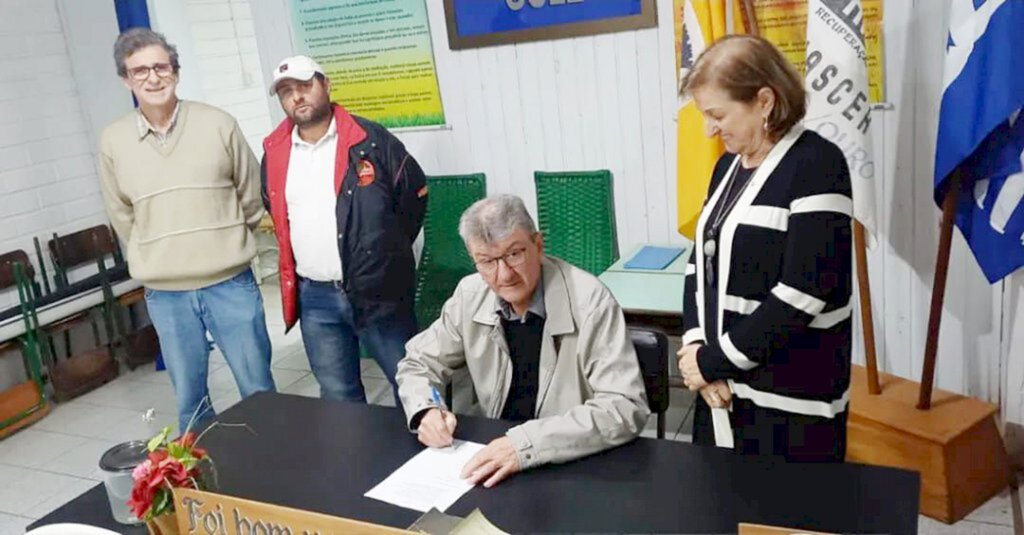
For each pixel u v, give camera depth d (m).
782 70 1.55
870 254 2.87
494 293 1.85
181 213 2.82
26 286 3.88
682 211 2.88
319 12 3.70
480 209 1.74
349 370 3.08
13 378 4.03
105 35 4.19
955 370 2.80
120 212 2.92
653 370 1.87
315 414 1.95
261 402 2.05
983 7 2.18
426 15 3.49
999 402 2.70
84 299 4.12
